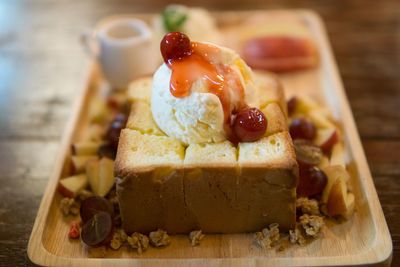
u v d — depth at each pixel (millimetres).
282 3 723
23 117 547
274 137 416
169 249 406
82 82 569
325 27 672
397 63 606
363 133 515
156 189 398
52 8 723
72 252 407
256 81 479
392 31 660
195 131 407
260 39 610
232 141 416
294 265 382
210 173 393
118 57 557
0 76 605
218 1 731
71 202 441
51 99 570
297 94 555
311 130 476
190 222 413
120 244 409
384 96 560
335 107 528
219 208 406
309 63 595
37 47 650
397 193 453
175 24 607
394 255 406
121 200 403
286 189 396
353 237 409
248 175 392
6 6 729
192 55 412
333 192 424
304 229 414
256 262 385
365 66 604
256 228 416
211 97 393
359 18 686
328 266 381
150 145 415
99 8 720
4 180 479
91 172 457
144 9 715
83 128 526
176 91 396
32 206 454
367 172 446
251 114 406
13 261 411
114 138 472
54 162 490
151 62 580
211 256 401
